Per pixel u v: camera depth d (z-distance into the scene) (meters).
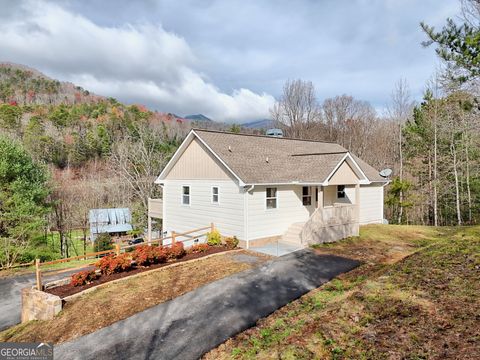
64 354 6.93
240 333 7.22
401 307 6.05
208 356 6.40
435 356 4.37
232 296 9.44
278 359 5.26
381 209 22.73
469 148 24.72
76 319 8.56
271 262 12.81
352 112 50.81
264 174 16.28
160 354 6.61
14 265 17.78
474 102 12.38
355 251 14.22
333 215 16.41
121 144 40.53
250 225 15.38
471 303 5.66
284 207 16.88
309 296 9.10
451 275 7.20
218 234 16.06
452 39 10.16
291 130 52.03
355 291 7.54
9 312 11.23
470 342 4.50
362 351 4.90
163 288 10.34
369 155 43.81
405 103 38.41
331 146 25.31
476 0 9.85
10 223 18.84
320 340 5.54
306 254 13.89
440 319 5.34
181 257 13.84
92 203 35.28
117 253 12.76
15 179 19.14
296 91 51.56
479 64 9.59
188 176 19.19
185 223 19.52
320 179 15.27
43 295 9.42
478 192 26.05
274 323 7.48
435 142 26.61
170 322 8.02
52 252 21.31
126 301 9.44
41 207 19.67
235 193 15.83
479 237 10.59
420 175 30.98
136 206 35.84
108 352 6.84
